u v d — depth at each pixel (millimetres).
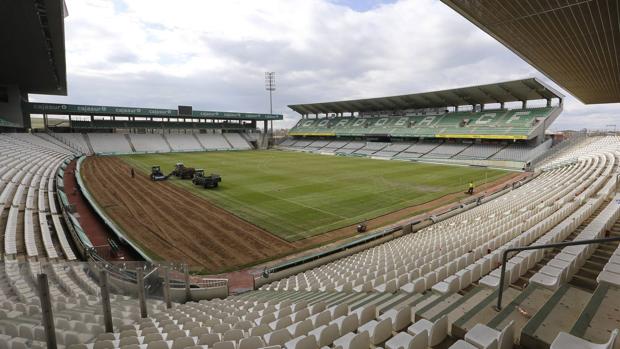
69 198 27469
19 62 35750
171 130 81250
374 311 6547
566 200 17422
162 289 11562
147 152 69750
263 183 34781
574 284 6227
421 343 4445
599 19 10453
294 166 49062
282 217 22922
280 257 16688
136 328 8219
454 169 46281
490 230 13977
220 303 11008
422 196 29328
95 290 9500
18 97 49531
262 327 6672
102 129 72312
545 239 9141
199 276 14594
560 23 10812
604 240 3879
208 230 20281
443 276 8742
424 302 6398
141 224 21219
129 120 74938
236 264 15898
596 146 41156
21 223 17312
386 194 29938
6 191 21953
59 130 67312
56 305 8359
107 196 28453
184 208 24953
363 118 81375
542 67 17312
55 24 25562
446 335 4887
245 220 22203
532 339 4027
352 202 27000
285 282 13047
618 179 20422
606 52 14297
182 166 38469
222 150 79375
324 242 18625
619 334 3850
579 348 3484
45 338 6336
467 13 10047
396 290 8539
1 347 6074
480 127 57844
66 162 46281
